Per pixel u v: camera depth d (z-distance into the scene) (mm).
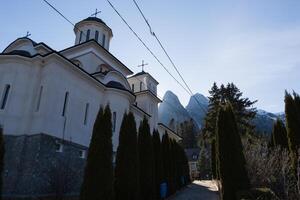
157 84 36188
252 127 38219
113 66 26719
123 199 12336
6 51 18578
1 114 13961
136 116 25500
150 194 14719
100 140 10719
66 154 15203
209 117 41500
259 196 9141
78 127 16781
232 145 11695
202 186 27250
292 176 11305
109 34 28578
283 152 13016
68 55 25000
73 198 14273
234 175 11141
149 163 15461
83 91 17938
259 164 12242
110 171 10383
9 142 13516
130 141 13672
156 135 19094
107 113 11430
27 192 12492
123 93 20891
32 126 14109
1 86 14633
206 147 52938
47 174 13531
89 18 27547
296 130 12930
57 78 15492
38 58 15312
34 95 14781
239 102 41938
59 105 15375
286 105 13742
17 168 13039
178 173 25031
